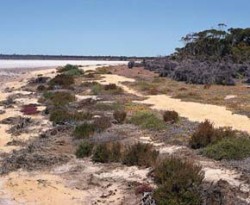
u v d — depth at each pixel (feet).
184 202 37.68
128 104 97.86
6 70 311.68
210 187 40.09
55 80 145.28
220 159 51.62
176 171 42.63
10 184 45.83
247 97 107.76
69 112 87.04
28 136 69.72
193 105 95.45
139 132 67.72
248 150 52.54
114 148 54.39
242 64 191.01
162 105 96.43
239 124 74.02
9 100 111.86
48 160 53.78
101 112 88.74
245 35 247.09
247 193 40.50
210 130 59.36
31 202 41.22
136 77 169.68
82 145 57.00
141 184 43.91
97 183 45.52
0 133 72.90
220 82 146.30
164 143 60.39
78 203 40.75
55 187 44.80
